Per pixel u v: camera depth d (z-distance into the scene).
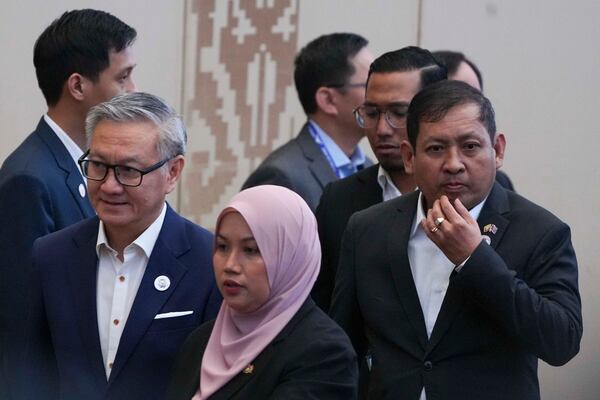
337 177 12.76
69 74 11.23
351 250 9.59
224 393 8.41
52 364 9.62
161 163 9.45
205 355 8.71
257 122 16.06
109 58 11.30
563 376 15.69
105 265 9.65
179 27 16.11
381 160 11.01
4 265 10.49
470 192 8.92
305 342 8.35
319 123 13.05
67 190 10.95
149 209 9.47
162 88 16.09
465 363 8.94
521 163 15.95
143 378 9.34
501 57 15.97
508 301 8.55
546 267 8.94
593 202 15.79
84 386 9.36
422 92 9.16
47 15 15.98
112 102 9.48
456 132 8.86
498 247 9.05
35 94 15.94
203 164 16.12
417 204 9.50
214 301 9.55
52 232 10.69
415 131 9.08
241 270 8.47
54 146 11.10
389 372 9.08
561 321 8.66
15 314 10.38
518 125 15.94
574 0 15.84
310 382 8.20
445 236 8.66
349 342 8.48
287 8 16.06
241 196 8.62
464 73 13.73
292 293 8.53
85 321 9.48
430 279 9.20
